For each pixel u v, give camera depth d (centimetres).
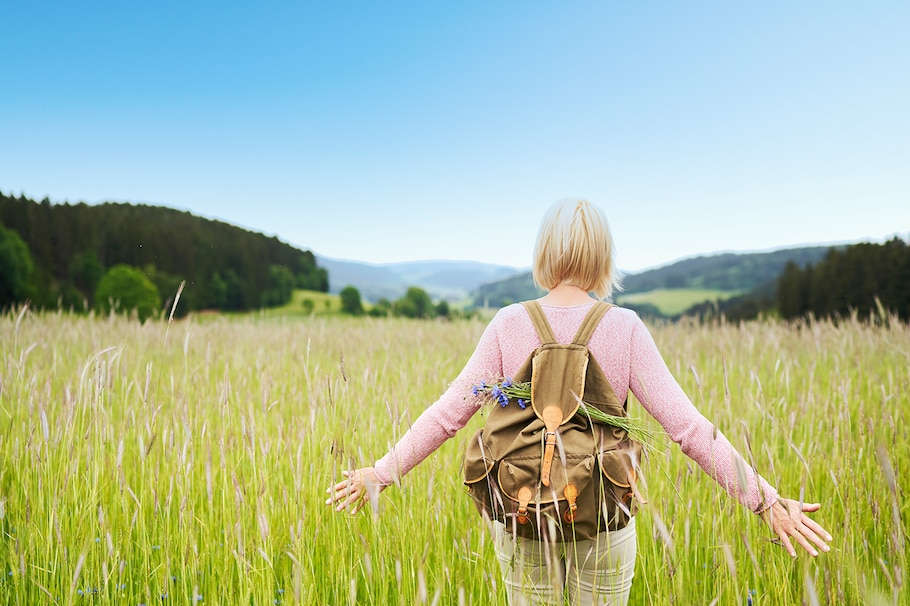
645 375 174
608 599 173
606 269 189
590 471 156
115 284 5953
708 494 288
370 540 256
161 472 303
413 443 184
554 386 168
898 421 330
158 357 565
